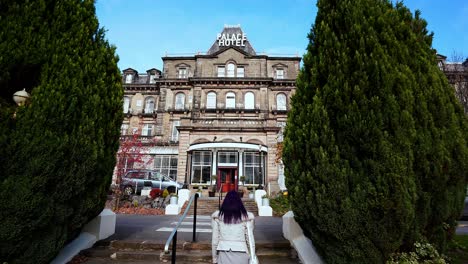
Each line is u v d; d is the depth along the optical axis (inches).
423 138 165.8
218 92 1332.4
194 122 1078.4
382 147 155.0
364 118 164.6
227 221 129.2
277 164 1016.2
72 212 186.7
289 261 231.1
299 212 180.4
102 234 268.1
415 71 187.8
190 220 467.8
